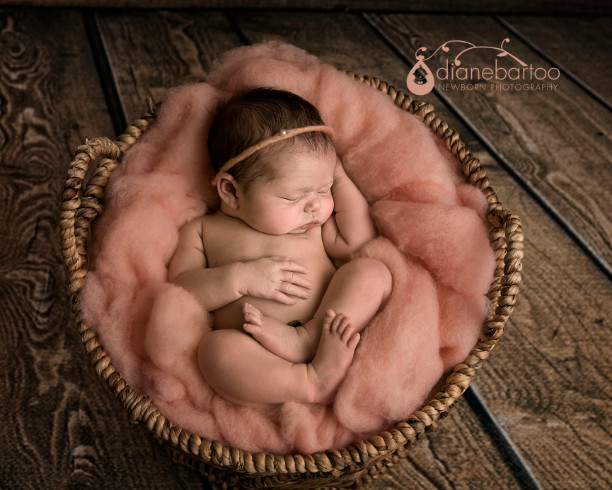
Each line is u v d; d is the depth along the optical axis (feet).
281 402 4.10
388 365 4.10
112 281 4.41
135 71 7.57
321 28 8.77
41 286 5.41
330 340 4.14
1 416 4.58
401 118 5.08
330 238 4.98
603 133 7.41
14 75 7.32
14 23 8.16
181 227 4.85
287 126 4.40
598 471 4.57
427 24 9.16
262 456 3.68
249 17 8.87
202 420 4.04
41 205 6.02
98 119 6.89
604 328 5.45
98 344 4.08
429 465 4.58
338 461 3.70
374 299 4.43
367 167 5.05
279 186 4.44
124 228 4.51
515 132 7.29
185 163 4.89
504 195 6.51
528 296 5.65
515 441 4.70
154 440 4.60
